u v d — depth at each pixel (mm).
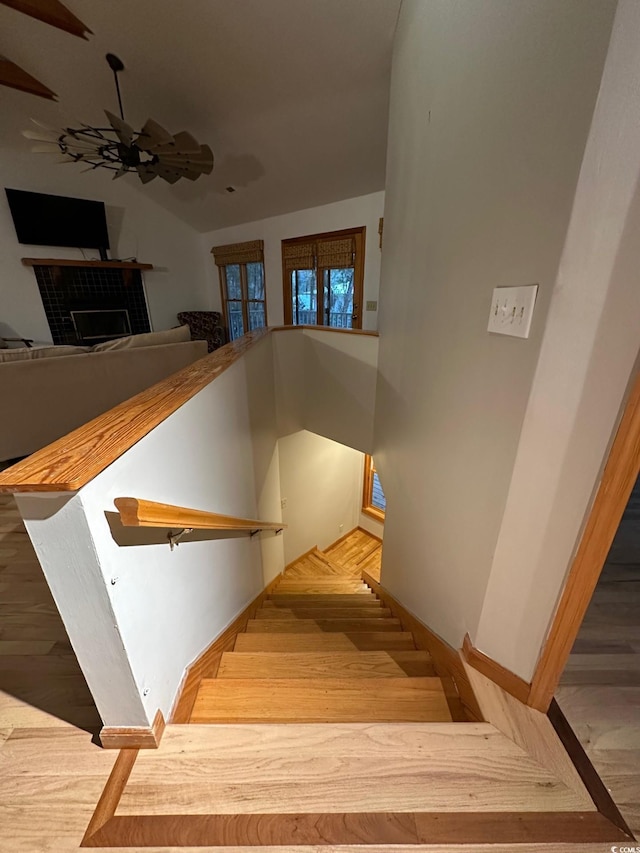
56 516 693
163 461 1046
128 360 3459
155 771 933
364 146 3496
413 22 1754
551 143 757
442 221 1371
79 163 5152
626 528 1878
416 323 1736
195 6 2447
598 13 619
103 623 813
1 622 1433
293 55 2738
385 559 2549
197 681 1302
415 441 1787
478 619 1188
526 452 917
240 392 1961
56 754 975
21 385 2811
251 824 837
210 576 1547
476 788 901
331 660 1533
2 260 4926
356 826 834
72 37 2855
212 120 3689
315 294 5117
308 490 4543
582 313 752
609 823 843
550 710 1077
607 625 1326
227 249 6035
